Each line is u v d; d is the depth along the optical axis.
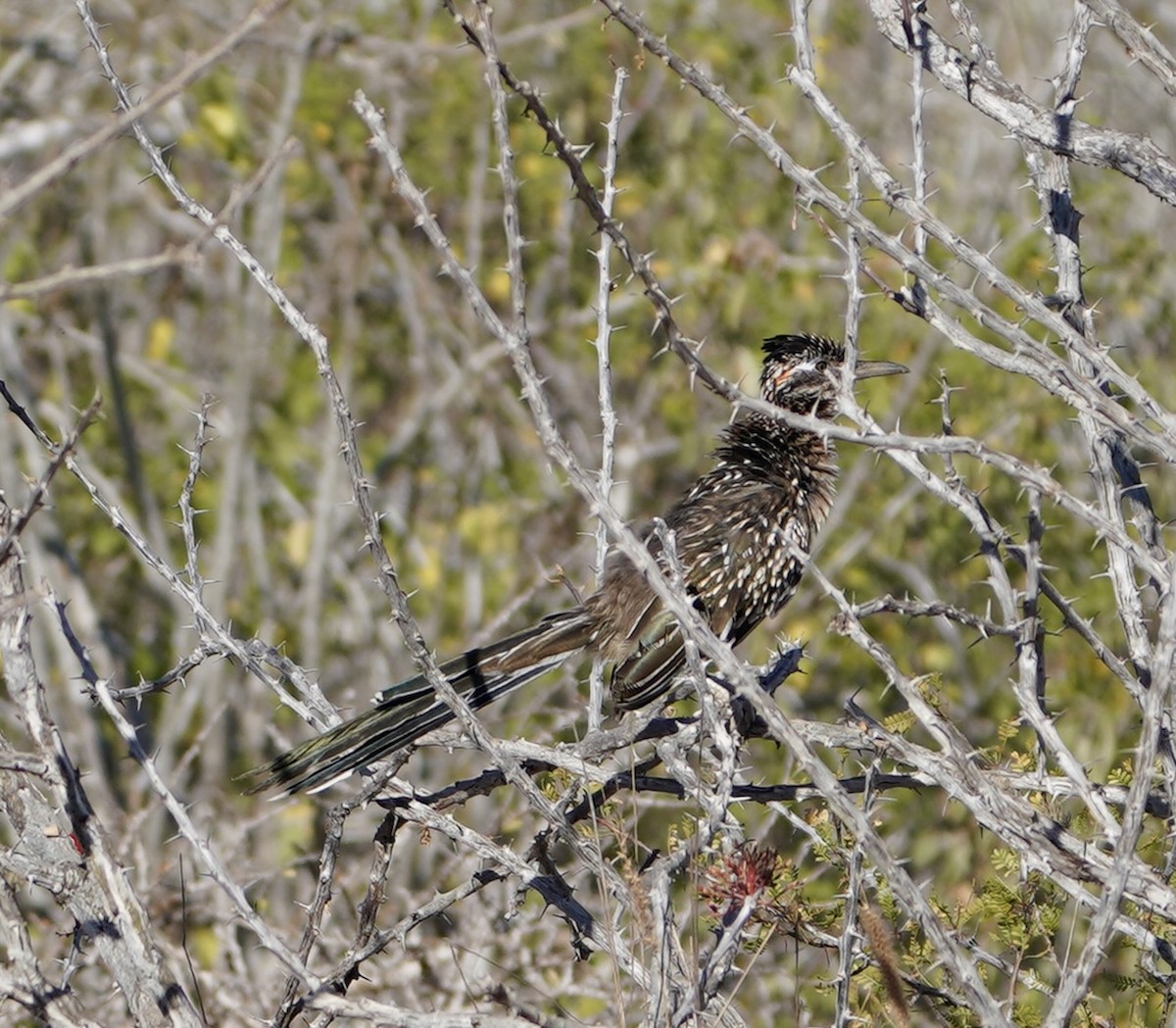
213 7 18.81
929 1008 7.96
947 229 6.80
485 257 18.58
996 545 7.79
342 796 13.58
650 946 7.10
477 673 9.83
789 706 14.88
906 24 7.37
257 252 16.53
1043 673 7.82
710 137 18.55
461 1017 6.33
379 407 19.11
